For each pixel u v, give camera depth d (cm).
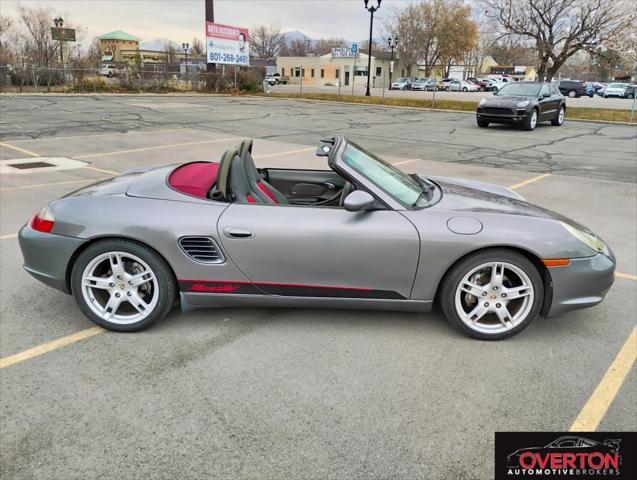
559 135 1639
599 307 390
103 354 311
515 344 332
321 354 315
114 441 237
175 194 336
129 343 325
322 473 220
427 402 269
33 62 3284
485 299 328
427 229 316
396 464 225
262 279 326
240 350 318
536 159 1152
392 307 335
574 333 348
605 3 3050
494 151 1262
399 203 327
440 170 992
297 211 325
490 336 333
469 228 318
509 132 1706
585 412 263
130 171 400
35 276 342
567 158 1173
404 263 320
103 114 1938
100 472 218
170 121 1797
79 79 3164
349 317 364
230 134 1495
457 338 338
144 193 337
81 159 1024
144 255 323
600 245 345
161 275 326
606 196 788
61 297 391
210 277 326
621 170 1023
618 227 618
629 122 2095
